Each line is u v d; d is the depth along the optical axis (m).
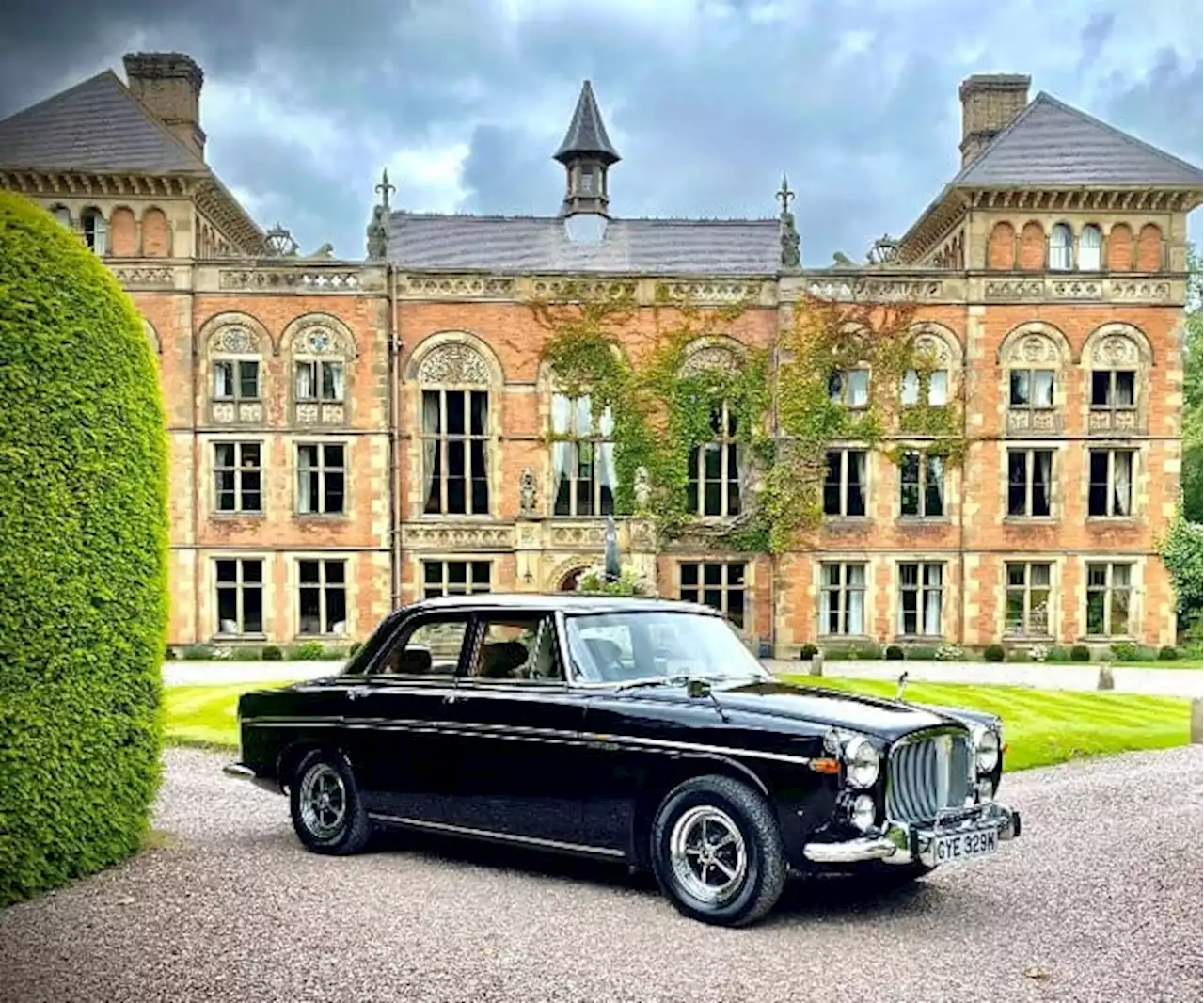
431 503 33.91
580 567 32.53
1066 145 33.84
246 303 32.78
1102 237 33.41
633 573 29.52
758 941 6.92
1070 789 12.52
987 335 33.41
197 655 32.41
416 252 37.50
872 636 33.66
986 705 20.33
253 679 26.05
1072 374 33.38
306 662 31.42
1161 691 24.84
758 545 33.94
